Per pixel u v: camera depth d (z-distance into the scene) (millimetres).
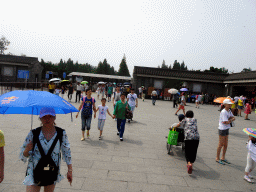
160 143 6285
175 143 5125
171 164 4633
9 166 3893
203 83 27688
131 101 9883
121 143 5953
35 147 2088
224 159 5027
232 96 26344
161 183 3668
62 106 2148
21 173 3648
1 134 2217
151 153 5281
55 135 2172
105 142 5941
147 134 7324
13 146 5000
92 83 33812
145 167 4340
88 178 3646
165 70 29062
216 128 9547
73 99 18109
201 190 3521
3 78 26953
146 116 11633
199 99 19594
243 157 5523
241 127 10422
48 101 2113
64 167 4070
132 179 3736
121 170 4090
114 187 3396
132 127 8359
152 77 26969
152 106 17672
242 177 4203
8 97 2150
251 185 3857
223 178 4090
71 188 3266
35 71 27141
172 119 11148
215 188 3637
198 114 14609
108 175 3822
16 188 3148
